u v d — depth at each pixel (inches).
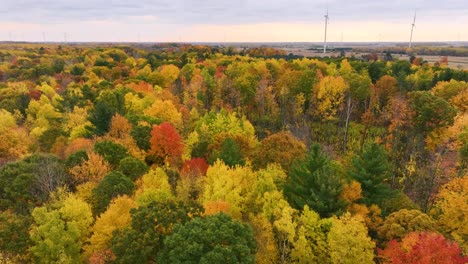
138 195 1598.2
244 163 2006.6
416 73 4357.8
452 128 2615.7
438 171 2322.8
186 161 2121.1
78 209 1467.8
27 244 1380.4
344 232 1257.4
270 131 3425.2
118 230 1300.4
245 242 1111.6
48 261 1331.2
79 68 6461.6
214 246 1072.8
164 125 2322.8
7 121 3191.4
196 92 3946.9
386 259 1289.4
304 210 1422.2
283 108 3609.7
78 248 1376.7
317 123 3646.7
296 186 1642.5
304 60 5423.2
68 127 2994.6
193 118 3211.1
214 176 1717.5
